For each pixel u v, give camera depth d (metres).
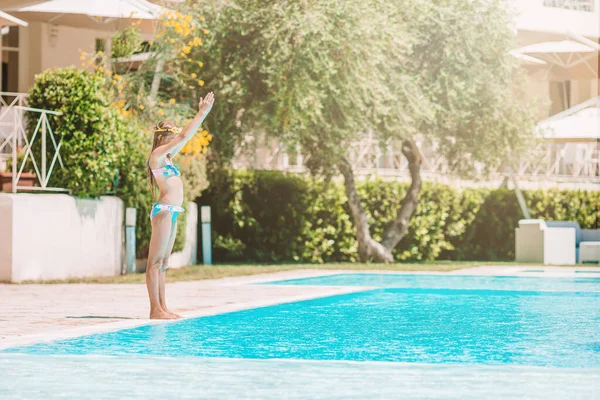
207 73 20.17
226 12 19.78
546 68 32.16
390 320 8.77
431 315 9.30
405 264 20.41
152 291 8.65
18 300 10.90
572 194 24.91
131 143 17.36
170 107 19.12
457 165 22.78
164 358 6.04
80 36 26.38
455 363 5.86
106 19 23.67
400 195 23.09
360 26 18.88
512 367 5.69
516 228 22.31
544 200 24.66
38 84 15.81
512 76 22.89
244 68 19.75
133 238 17.14
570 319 8.94
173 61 20.23
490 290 12.88
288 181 22.59
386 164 26.36
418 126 21.16
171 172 8.73
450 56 20.73
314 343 6.92
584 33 33.81
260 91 19.92
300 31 18.62
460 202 23.89
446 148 22.50
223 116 19.95
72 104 15.61
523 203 23.83
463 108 21.17
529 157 23.36
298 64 18.70
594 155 29.94
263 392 4.80
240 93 19.36
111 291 12.55
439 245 23.67
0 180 15.89
